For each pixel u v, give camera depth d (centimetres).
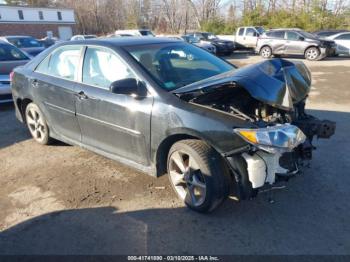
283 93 294
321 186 366
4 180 407
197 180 317
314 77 1158
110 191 371
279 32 1920
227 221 311
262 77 297
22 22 4272
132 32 2611
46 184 393
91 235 299
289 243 280
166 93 329
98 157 462
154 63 366
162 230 303
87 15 6041
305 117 359
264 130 277
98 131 396
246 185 289
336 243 278
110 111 368
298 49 1831
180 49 412
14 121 648
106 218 322
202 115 301
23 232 305
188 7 4953
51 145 514
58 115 450
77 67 415
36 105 489
